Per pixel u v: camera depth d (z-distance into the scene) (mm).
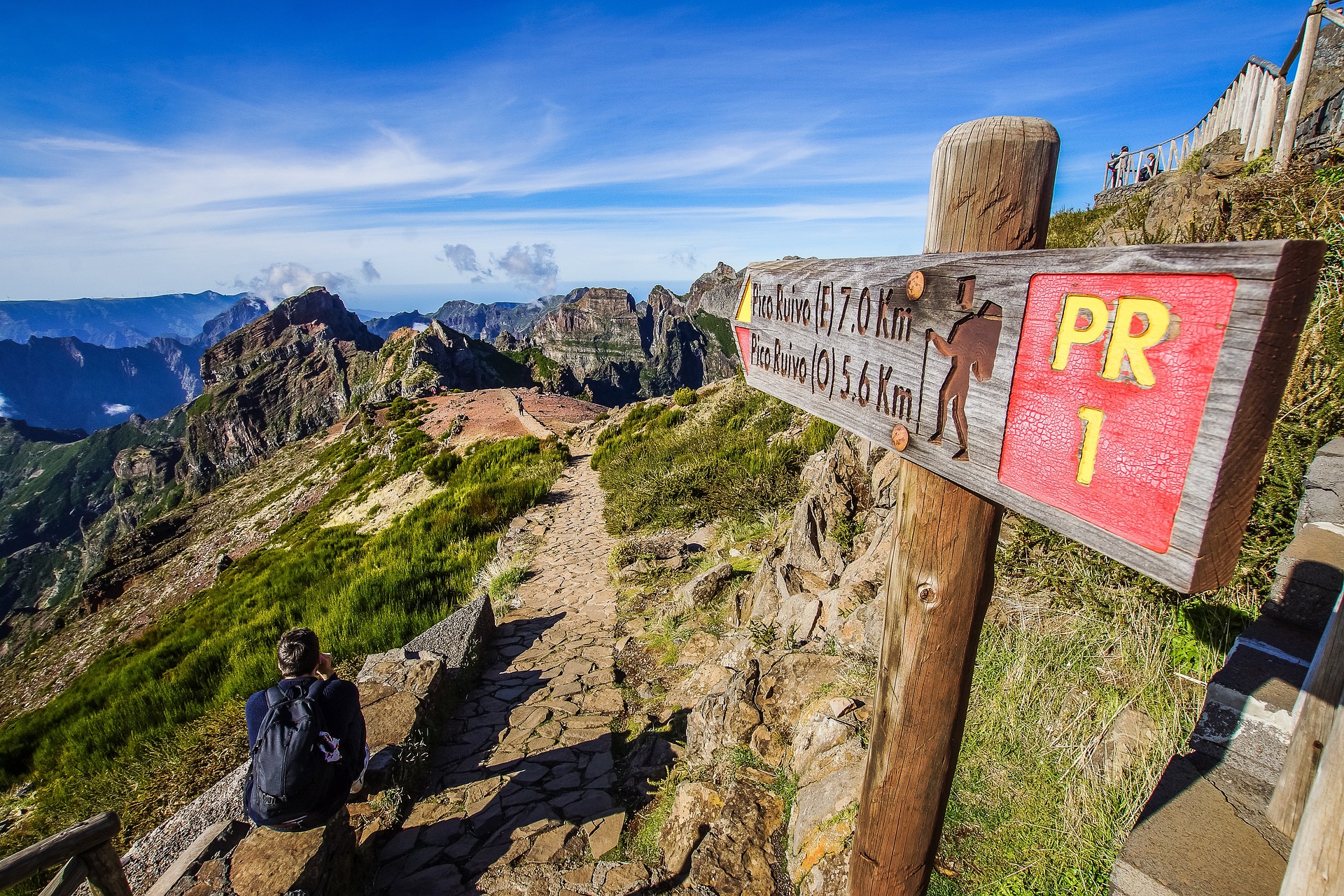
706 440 12836
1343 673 1349
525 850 3359
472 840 3533
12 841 5188
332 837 3125
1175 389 743
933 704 1347
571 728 4664
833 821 2578
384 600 8305
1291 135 5695
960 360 1088
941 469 1163
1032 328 942
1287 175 3838
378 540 14914
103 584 45406
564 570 8703
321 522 26719
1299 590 1944
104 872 2223
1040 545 3275
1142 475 796
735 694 3689
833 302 1523
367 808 3762
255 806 2965
